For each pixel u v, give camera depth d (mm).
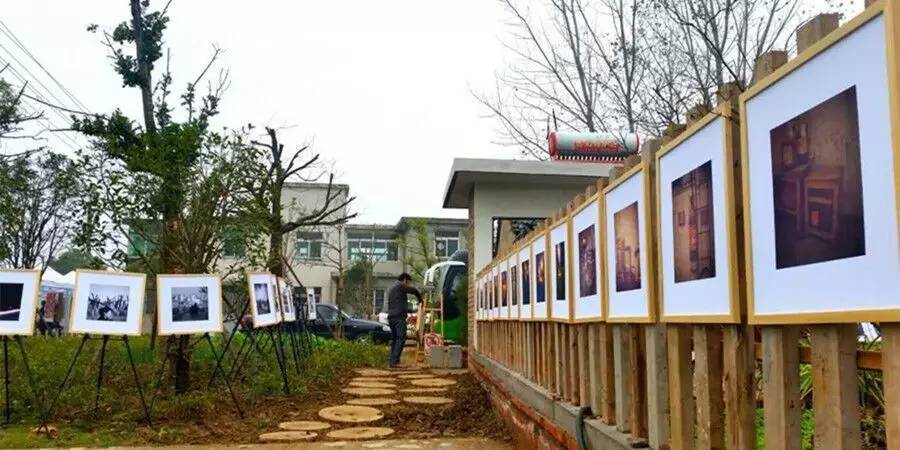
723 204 2682
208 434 6703
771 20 9320
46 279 21375
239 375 9273
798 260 2168
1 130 20438
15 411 7328
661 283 3322
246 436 6707
